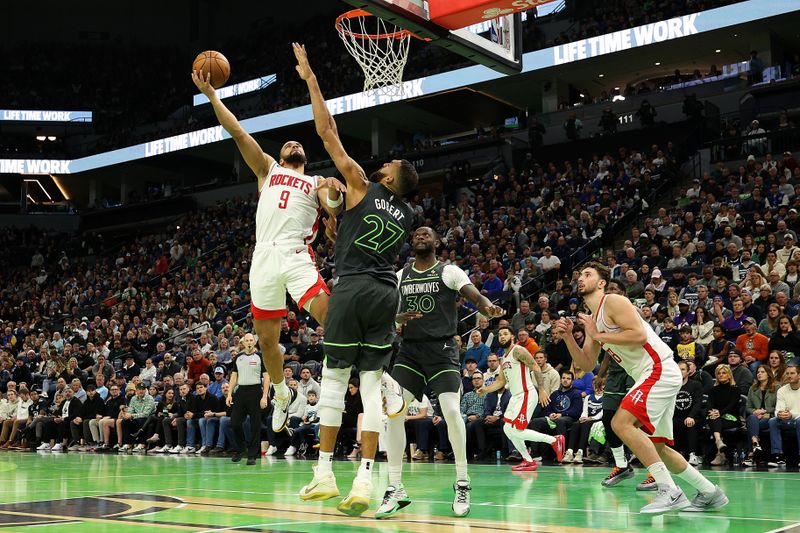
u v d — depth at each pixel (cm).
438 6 818
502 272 1572
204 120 3328
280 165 544
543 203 1989
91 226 3444
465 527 436
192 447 1336
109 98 3741
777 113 2136
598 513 505
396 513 506
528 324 1330
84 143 3647
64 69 3747
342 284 459
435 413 1173
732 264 1379
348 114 2988
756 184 1627
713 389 998
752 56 2269
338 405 452
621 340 496
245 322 1850
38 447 1595
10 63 3709
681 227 1588
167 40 3828
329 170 2923
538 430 1087
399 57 962
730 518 478
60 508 529
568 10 2708
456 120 3081
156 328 1967
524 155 2458
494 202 2128
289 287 520
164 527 432
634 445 500
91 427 1509
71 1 3788
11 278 3184
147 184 3738
